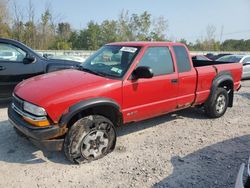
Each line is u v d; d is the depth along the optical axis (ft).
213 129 19.92
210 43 208.13
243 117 23.13
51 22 122.42
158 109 17.46
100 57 17.63
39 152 15.29
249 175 9.11
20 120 13.92
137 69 15.55
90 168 13.85
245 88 38.91
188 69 19.13
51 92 13.55
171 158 15.15
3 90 21.94
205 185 12.71
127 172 13.57
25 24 113.09
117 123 15.83
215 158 15.30
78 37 192.44
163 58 17.60
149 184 12.66
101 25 192.44
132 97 15.76
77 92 13.74
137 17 180.65
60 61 24.38
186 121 21.42
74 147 13.70
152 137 18.02
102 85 14.55
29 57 22.75
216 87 21.29
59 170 13.60
